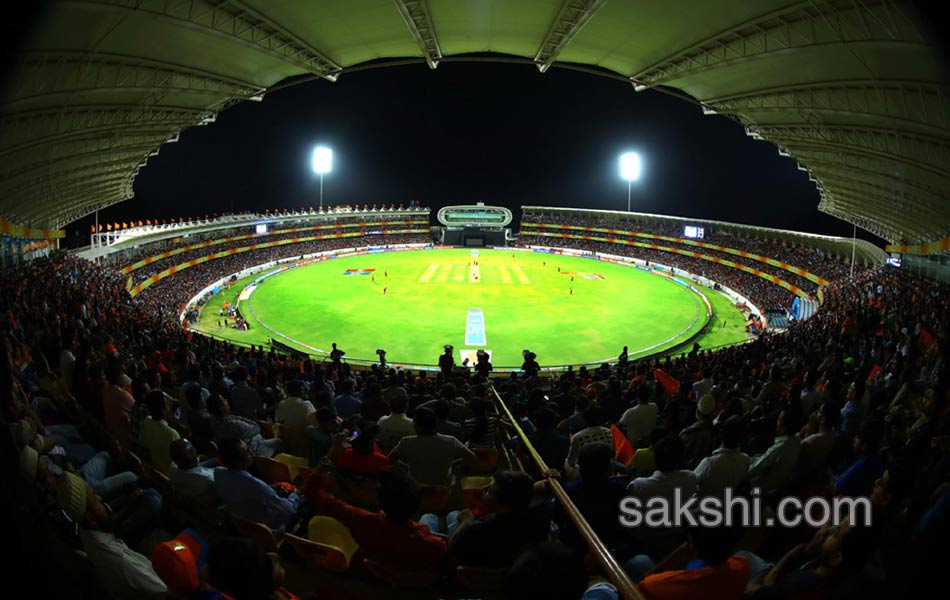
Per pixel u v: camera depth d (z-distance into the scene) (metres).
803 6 16.25
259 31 21.84
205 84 26.78
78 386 9.49
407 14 20.70
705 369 18.05
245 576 3.31
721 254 78.88
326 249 93.94
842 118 23.61
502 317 53.31
